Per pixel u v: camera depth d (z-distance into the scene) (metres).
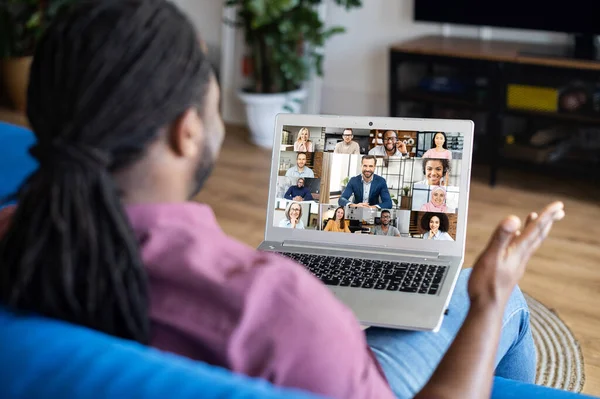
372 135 1.47
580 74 3.30
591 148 3.58
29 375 0.65
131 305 0.70
